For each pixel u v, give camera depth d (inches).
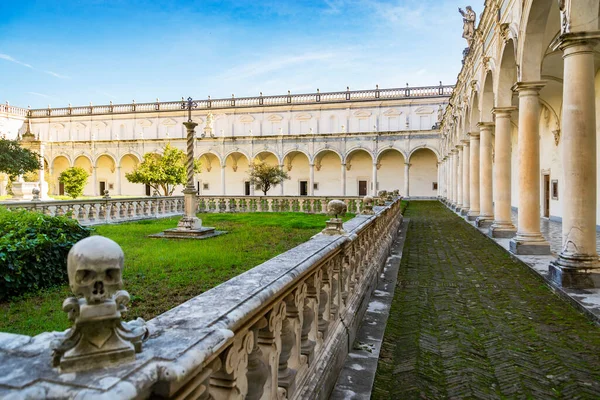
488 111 681.0
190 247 445.4
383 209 407.5
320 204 1024.9
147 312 227.9
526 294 294.2
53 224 309.4
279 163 2030.0
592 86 299.0
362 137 1948.8
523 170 433.1
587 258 295.0
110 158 2327.8
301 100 2151.8
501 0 522.9
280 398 106.7
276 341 104.9
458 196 1058.7
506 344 201.5
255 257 385.4
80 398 46.9
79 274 55.2
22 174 1542.8
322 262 146.3
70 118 2449.6
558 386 159.8
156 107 2324.1
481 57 681.6
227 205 1086.4
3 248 253.4
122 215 789.9
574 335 213.6
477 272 366.6
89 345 54.6
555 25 474.6
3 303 250.5
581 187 297.9
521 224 438.0
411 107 2014.0
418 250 486.9
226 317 75.8
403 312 254.4
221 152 2095.2
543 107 875.4
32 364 54.6
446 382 162.6
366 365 174.4
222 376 79.1
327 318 162.6
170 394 55.2
